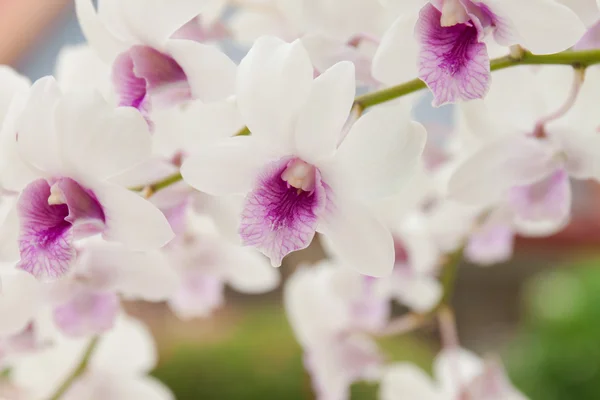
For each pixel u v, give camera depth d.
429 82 0.41
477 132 0.48
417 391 0.58
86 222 0.42
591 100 0.46
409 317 0.59
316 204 0.42
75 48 0.46
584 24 0.41
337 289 0.57
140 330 0.57
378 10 0.45
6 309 0.45
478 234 0.57
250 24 0.48
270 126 0.41
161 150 0.44
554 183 0.48
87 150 0.41
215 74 0.42
